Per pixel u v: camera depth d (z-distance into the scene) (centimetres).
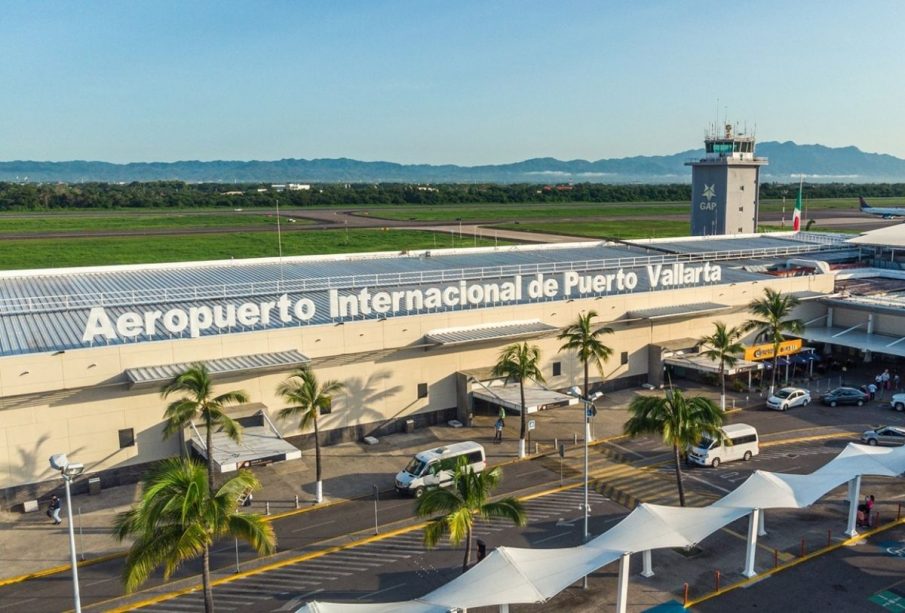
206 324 5375
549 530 4378
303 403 4741
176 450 5266
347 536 4328
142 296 6812
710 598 3578
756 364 7050
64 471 3095
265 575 3888
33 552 4166
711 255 10112
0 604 3619
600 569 3900
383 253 9938
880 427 6166
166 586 3781
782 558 3981
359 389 5966
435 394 6338
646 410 4259
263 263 9250
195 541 2761
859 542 4162
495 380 6431
